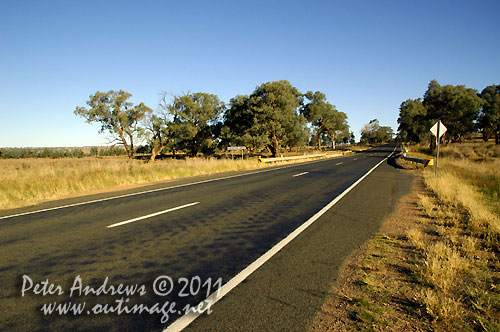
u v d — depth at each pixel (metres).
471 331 2.47
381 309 2.81
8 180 11.12
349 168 21.44
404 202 8.43
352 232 5.41
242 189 10.86
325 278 3.47
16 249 4.43
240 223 5.97
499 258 4.10
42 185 10.94
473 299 3.01
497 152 34.12
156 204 7.99
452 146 52.03
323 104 73.06
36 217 6.59
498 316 2.67
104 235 5.11
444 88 55.97
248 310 2.76
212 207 7.57
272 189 10.84
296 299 2.98
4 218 6.59
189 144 57.84
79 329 2.47
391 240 4.94
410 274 3.61
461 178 13.21
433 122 54.44
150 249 4.41
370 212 7.08
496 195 9.09
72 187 11.19
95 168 14.67
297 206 7.72
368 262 3.98
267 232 5.35
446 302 2.88
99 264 3.84
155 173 15.63
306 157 37.12
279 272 3.62
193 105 49.75
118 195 9.72
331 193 9.92
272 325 2.53
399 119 84.31
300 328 2.49
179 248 4.46
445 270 3.54
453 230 5.34
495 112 58.44
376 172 18.03
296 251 4.38
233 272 3.61
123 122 49.72
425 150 54.97
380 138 161.25
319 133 81.25
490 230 5.16
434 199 8.66
